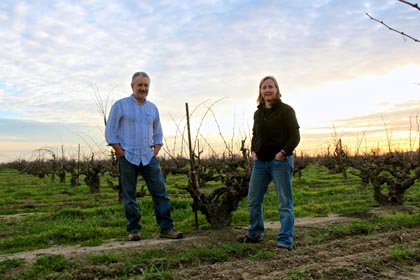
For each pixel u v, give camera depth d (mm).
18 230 8797
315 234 6926
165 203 6820
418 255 5500
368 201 11430
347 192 14992
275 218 9078
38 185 24297
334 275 4637
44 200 15883
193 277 4660
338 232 6895
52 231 7668
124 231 7848
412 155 18531
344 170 23312
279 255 5527
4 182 27531
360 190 15258
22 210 12805
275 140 5777
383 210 9414
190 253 5555
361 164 17172
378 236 6676
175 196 15562
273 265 5078
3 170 52594
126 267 5051
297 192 15148
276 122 5730
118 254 5570
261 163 6035
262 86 5809
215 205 7520
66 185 23953
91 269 4953
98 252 5777
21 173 38938
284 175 5801
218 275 4691
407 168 12250
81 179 30094
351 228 7137
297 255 5527
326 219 8484
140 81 6629
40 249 6625
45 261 5301
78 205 13875
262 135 5879
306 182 20781
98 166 18953
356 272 4754
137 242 6523
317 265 5004
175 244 6098
